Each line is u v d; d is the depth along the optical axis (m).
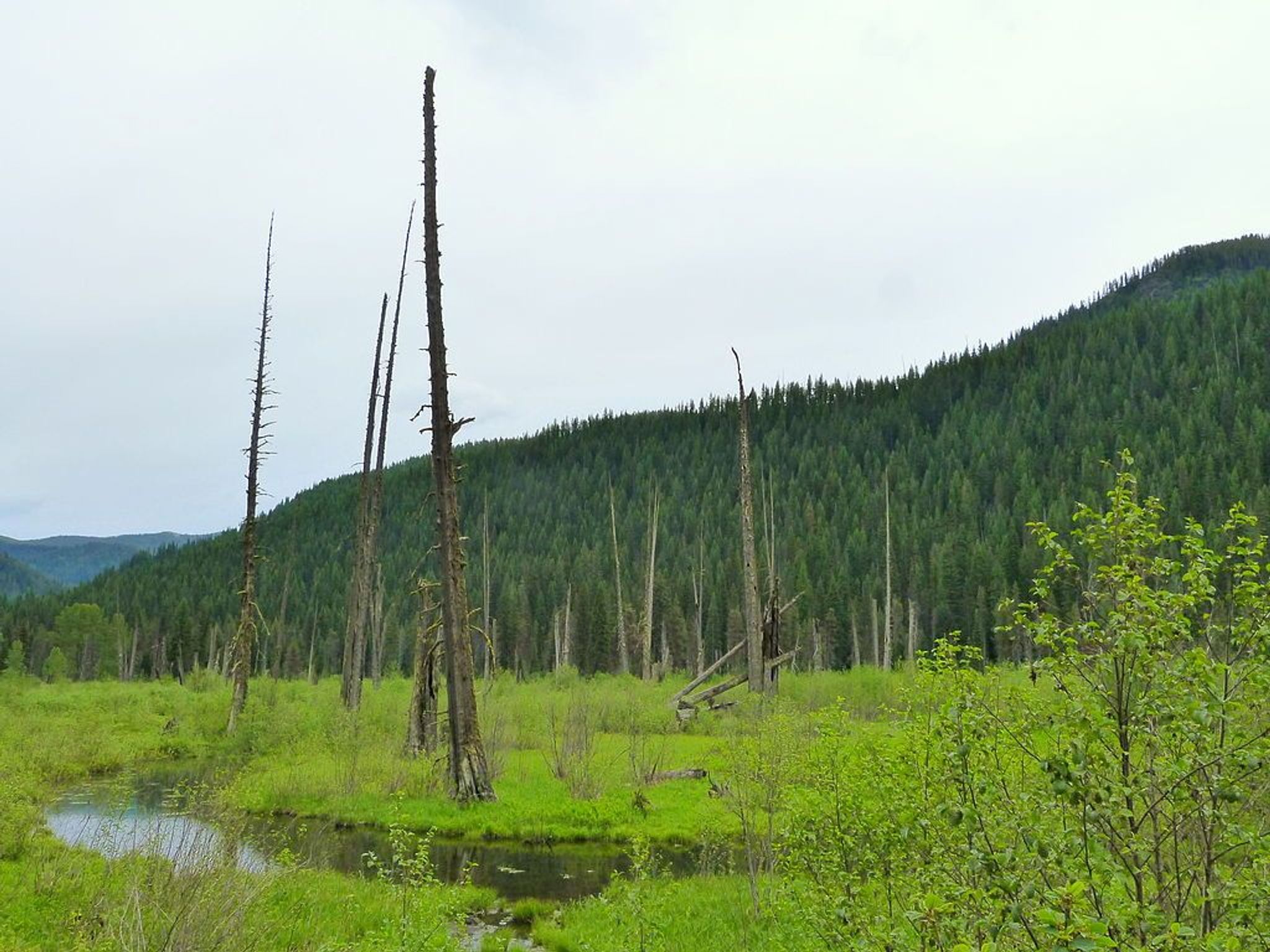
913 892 5.76
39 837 12.46
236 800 11.79
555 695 32.28
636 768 20.03
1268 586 4.18
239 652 26.88
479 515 128.38
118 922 7.55
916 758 6.39
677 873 13.80
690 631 79.88
